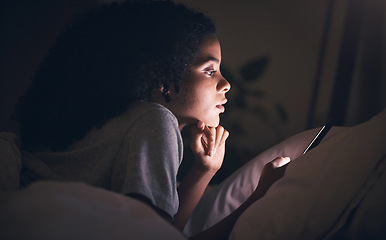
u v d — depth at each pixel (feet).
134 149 2.34
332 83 7.33
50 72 2.84
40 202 1.19
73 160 2.45
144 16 2.90
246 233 2.07
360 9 6.98
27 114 2.80
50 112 2.67
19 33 7.31
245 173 3.33
